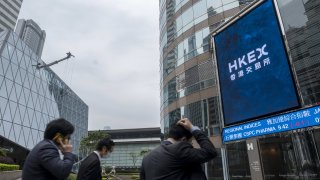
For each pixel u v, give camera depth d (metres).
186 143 2.47
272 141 8.59
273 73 5.37
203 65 22.47
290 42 7.26
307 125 4.46
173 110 25.38
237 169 11.58
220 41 7.06
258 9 6.03
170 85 26.95
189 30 25.39
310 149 6.30
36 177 2.40
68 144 2.74
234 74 6.36
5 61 33.31
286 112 4.90
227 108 6.39
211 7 23.83
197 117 21.69
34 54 42.84
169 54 28.50
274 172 8.37
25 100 36.03
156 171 2.43
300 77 7.14
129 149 101.88
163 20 32.09
